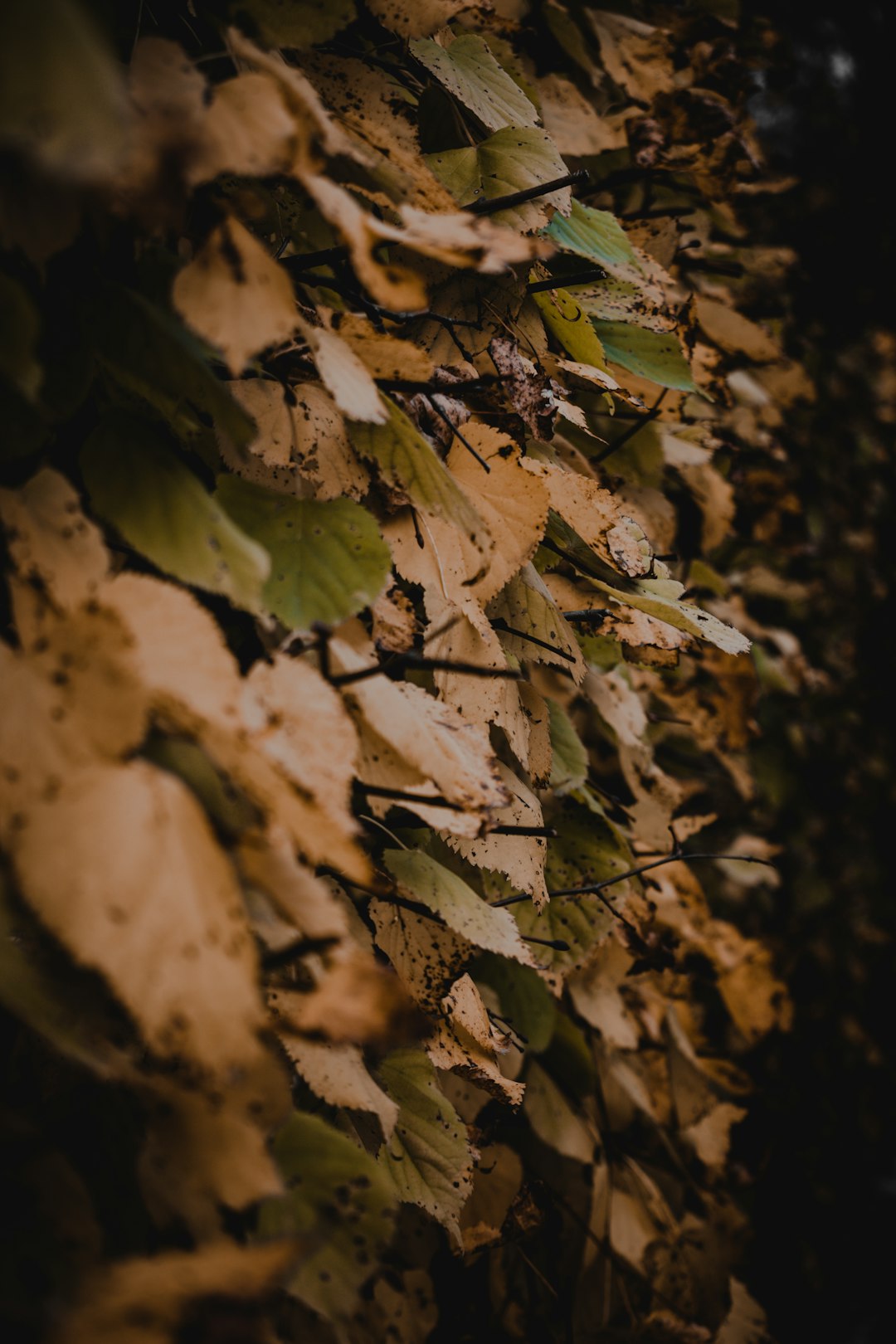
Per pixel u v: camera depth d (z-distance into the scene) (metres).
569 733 0.95
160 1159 0.50
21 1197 0.48
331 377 0.57
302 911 0.49
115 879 0.45
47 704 0.47
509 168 0.76
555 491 0.75
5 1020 0.53
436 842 0.86
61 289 0.54
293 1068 0.63
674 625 0.82
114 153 0.45
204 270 0.53
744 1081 1.42
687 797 1.35
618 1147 1.14
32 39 0.44
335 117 0.60
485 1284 0.93
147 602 0.49
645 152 1.14
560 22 1.06
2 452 0.52
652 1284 1.10
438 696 0.70
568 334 0.84
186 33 0.64
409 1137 0.70
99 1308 0.45
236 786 0.51
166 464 0.53
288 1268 0.45
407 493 0.64
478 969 0.92
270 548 0.60
